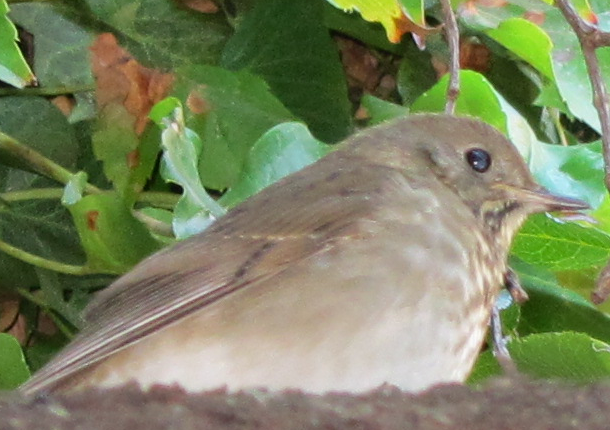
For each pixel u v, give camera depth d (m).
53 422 2.20
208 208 2.32
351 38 2.47
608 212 2.34
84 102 2.42
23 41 2.45
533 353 2.30
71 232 2.43
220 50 2.44
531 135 2.34
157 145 2.40
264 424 2.21
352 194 2.29
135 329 2.26
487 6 2.36
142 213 2.37
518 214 2.31
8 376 2.32
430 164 2.31
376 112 2.40
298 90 2.44
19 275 2.43
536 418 2.22
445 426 2.21
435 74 2.44
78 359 2.26
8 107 2.43
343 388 2.27
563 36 2.36
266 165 2.34
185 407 2.21
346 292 2.27
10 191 2.43
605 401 2.23
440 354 2.27
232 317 2.27
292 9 2.44
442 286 2.28
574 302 2.36
